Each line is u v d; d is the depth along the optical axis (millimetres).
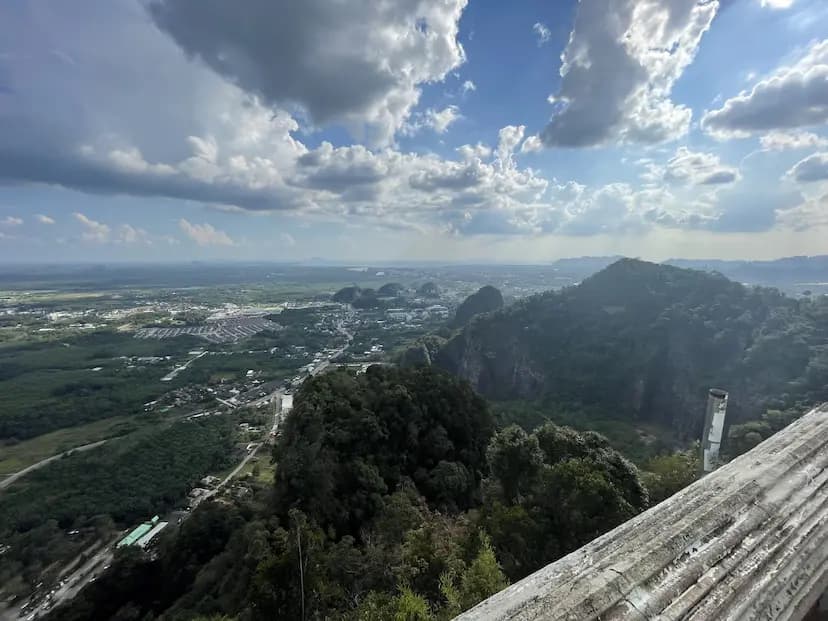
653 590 3793
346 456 33969
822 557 4582
